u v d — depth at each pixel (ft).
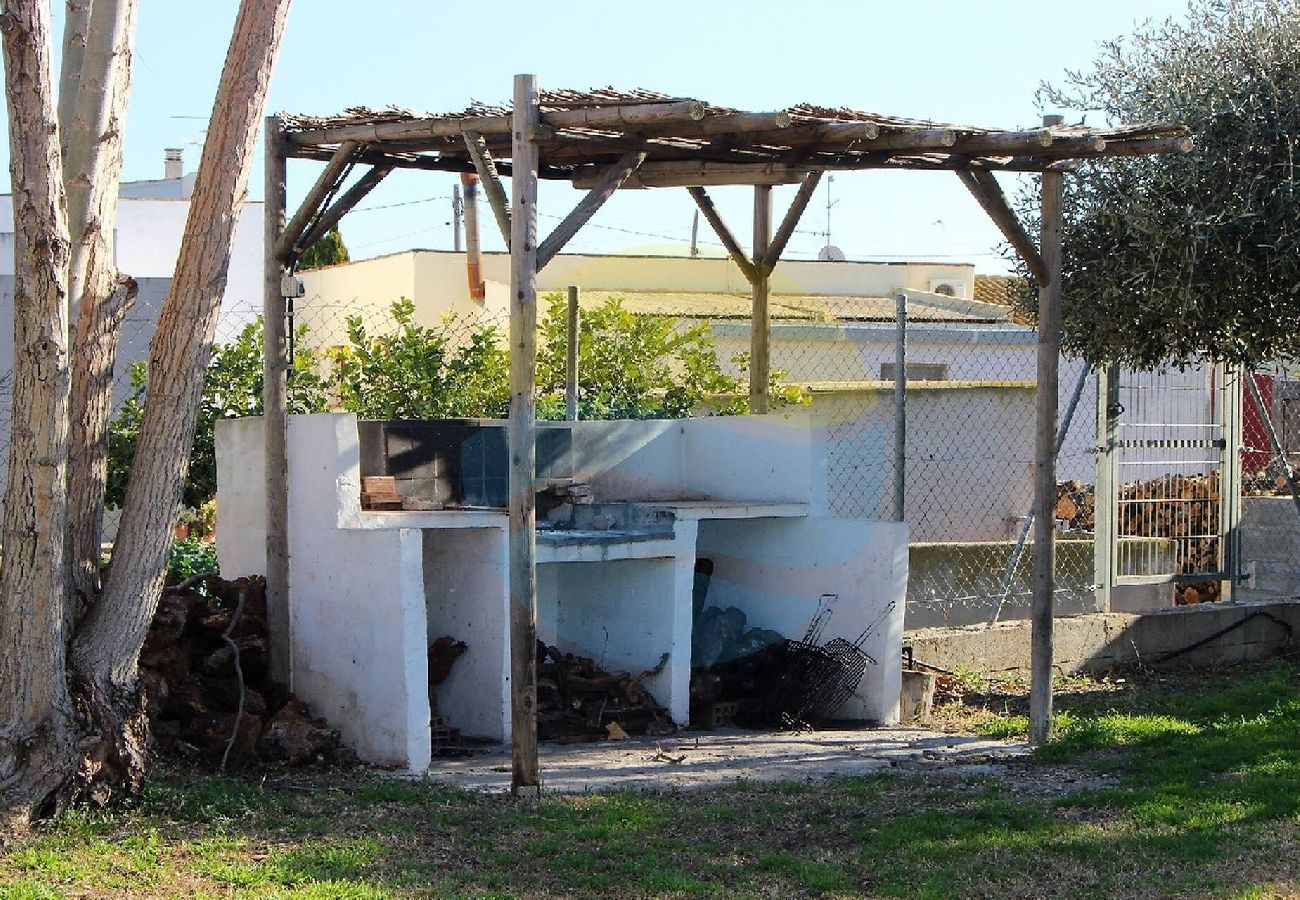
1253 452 55.26
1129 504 43.96
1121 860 22.03
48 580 22.81
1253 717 33.45
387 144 30.12
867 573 35.68
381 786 26.30
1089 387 55.93
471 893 19.93
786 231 37.55
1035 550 31.76
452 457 33.47
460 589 32.65
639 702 34.47
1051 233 31.04
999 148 27.78
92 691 23.56
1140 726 32.32
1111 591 43.39
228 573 33.47
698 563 39.09
